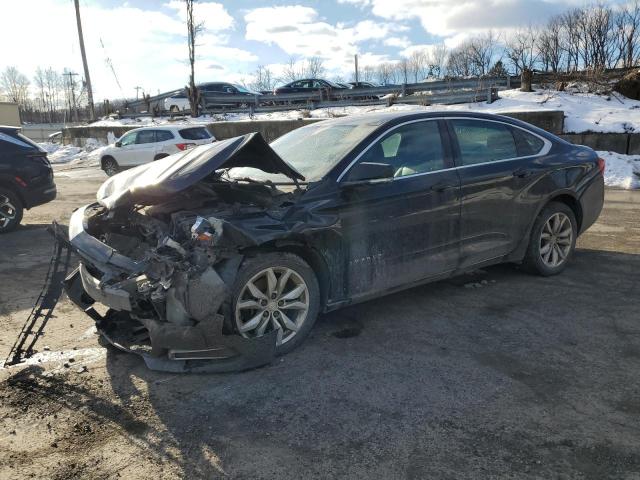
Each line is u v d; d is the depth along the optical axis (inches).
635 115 613.0
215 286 125.3
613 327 159.3
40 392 126.2
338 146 163.9
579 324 161.9
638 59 960.3
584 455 99.9
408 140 169.5
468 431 108.2
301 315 146.2
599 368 134.2
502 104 706.2
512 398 120.5
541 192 197.8
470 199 176.6
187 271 124.3
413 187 162.7
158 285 126.7
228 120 948.6
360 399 121.1
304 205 143.6
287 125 783.7
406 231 162.1
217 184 150.3
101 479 95.5
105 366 139.7
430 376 131.4
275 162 144.8
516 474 95.0
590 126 601.3
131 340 145.5
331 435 107.7
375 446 103.9
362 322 167.2
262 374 134.0
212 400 122.0
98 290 135.1
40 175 329.4
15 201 318.7
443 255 173.0
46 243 286.5
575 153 213.5
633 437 105.1
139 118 1147.3
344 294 153.6
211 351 130.0
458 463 98.3
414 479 94.1
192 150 159.3
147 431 110.2
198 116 1029.8
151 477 96.0
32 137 1739.7
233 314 133.1
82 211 170.1
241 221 133.6
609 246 256.8
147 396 124.2
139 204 160.2
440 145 175.9
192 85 1038.4
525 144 200.4
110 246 157.5
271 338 135.3
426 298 187.8
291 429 110.0
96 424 112.9
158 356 133.0
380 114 181.3
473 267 186.1
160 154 656.4
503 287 197.6
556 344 148.5
